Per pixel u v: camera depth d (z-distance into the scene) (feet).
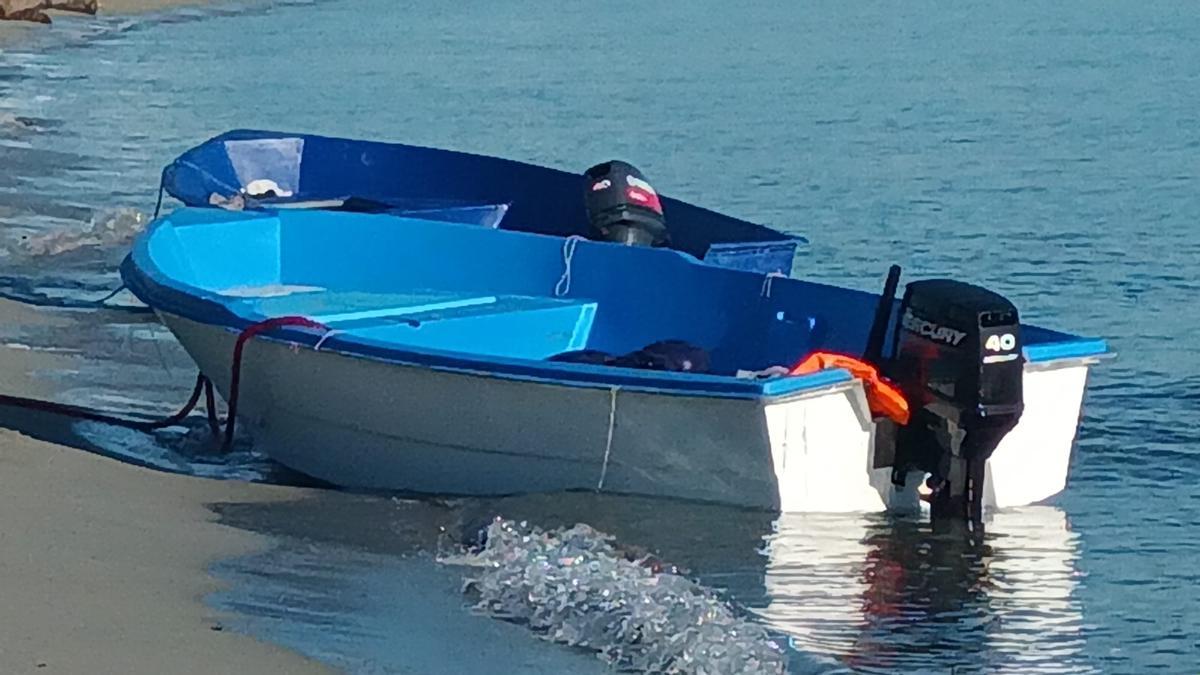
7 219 59.93
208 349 33.35
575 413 29.73
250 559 27.45
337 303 36.50
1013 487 30.30
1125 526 30.78
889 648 24.90
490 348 35.47
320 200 46.98
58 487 30.76
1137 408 39.65
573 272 37.60
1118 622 26.20
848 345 33.32
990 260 57.98
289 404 32.48
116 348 42.32
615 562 27.02
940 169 77.51
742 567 27.63
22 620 23.52
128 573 26.11
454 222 42.68
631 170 41.27
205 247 38.58
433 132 88.99
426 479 31.73
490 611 25.34
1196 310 50.78
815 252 59.21
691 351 33.65
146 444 34.53
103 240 55.67
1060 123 93.66
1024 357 29.14
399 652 23.47
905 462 29.35
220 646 23.16
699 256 41.65
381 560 27.71
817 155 81.35
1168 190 71.87
